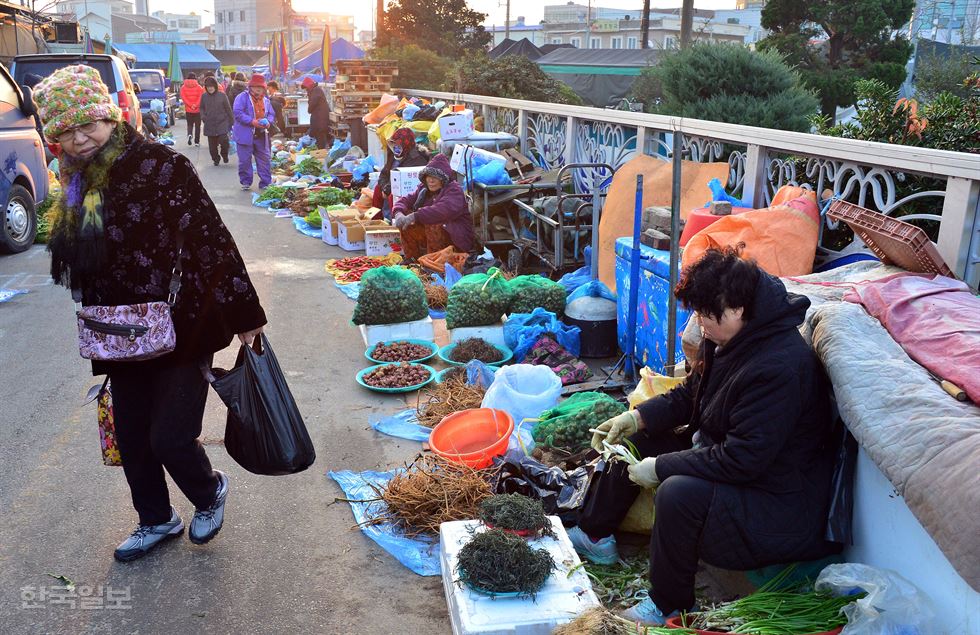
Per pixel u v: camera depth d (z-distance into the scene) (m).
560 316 5.80
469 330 5.59
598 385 4.78
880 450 2.39
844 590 2.56
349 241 8.85
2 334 6.09
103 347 2.85
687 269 2.79
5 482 3.86
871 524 2.64
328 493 3.78
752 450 2.56
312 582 3.12
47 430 4.43
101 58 11.84
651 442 3.21
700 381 2.96
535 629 2.54
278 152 17.20
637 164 5.72
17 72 11.64
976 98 4.70
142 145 2.83
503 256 7.86
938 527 2.17
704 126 5.45
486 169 7.70
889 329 2.83
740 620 2.55
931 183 4.06
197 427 3.09
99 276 2.85
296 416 3.12
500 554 2.68
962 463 2.18
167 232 2.84
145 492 3.23
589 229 6.74
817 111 7.68
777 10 14.27
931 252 3.13
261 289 7.33
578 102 16.59
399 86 18.78
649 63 14.95
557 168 8.52
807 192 4.21
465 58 16.39
